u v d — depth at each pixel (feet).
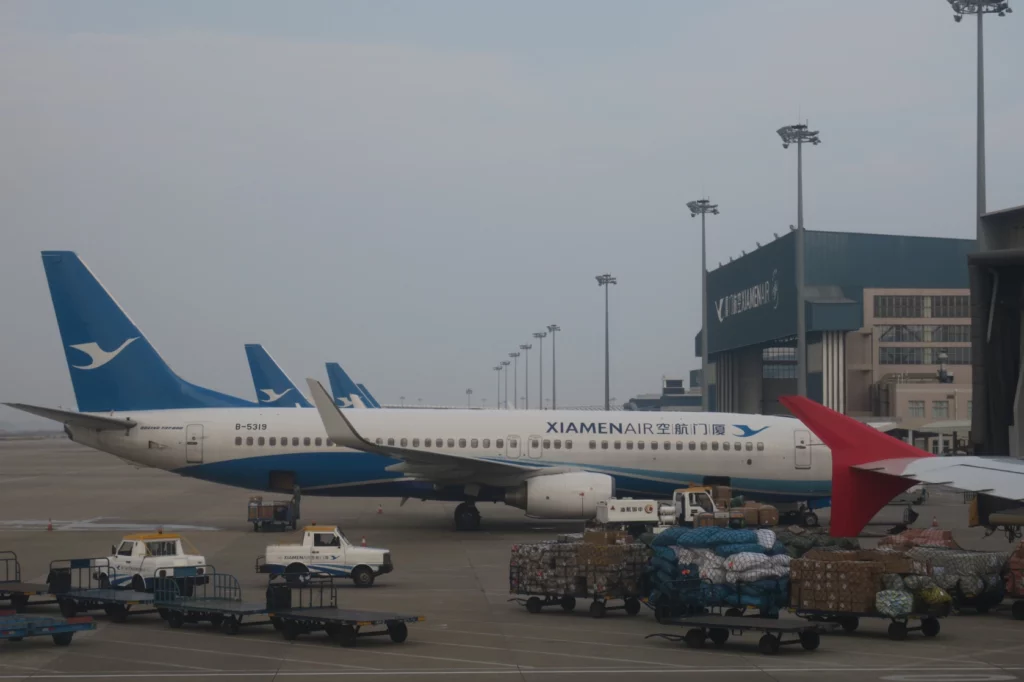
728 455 150.00
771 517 133.80
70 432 150.41
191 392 152.66
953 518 167.73
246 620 80.02
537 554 83.35
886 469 61.46
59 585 83.71
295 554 98.02
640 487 149.89
